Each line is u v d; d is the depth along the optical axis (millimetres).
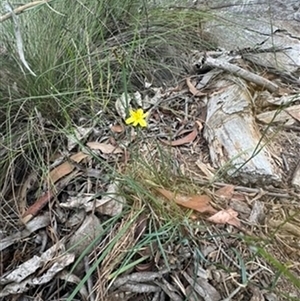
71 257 330
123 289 321
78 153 383
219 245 331
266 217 349
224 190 361
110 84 440
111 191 354
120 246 329
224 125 401
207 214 342
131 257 322
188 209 343
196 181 365
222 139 393
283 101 431
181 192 353
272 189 367
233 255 327
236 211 349
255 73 476
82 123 410
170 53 493
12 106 406
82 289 323
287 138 407
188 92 449
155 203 338
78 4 456
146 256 324
